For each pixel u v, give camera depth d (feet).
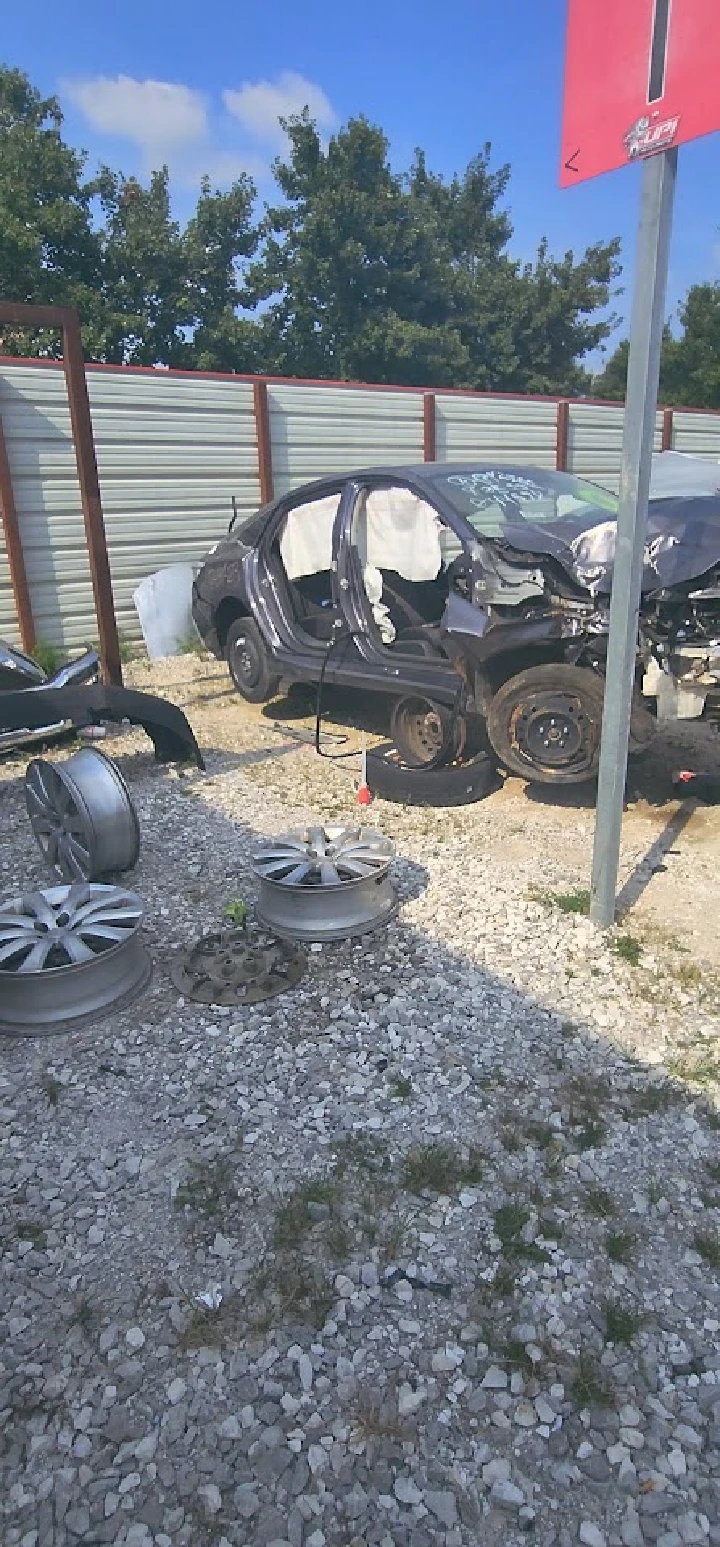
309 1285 6.73
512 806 15.79
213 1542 5.21
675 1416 5.79
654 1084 8.71
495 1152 7.94
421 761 16.92
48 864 13.88
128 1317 6.55
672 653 13.52
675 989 10.22
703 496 15.25
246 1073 9.02
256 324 81.00
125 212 76.89
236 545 21.72
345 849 12.09
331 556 18.28
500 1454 5.61
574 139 9.19
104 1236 7.22
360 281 84.17
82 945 10.19
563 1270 6.81
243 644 22.47
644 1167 7.73
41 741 19.49
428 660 16.29
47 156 69.92
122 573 30.96
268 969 10.62
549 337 97.76
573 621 13.88
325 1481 5.49
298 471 34.78
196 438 31.65
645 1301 6.55
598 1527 5.22
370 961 10.88
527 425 41.70
